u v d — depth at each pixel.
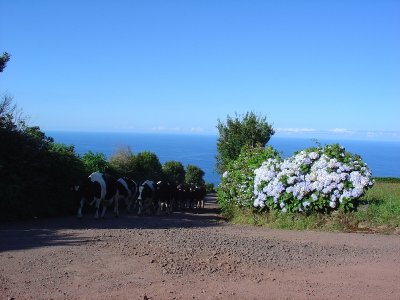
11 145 15.59
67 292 6.37
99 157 23.48
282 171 14.40
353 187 13.40
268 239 10.77
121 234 10.99
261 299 6.27
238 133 32.56
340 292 6.61
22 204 14.97
